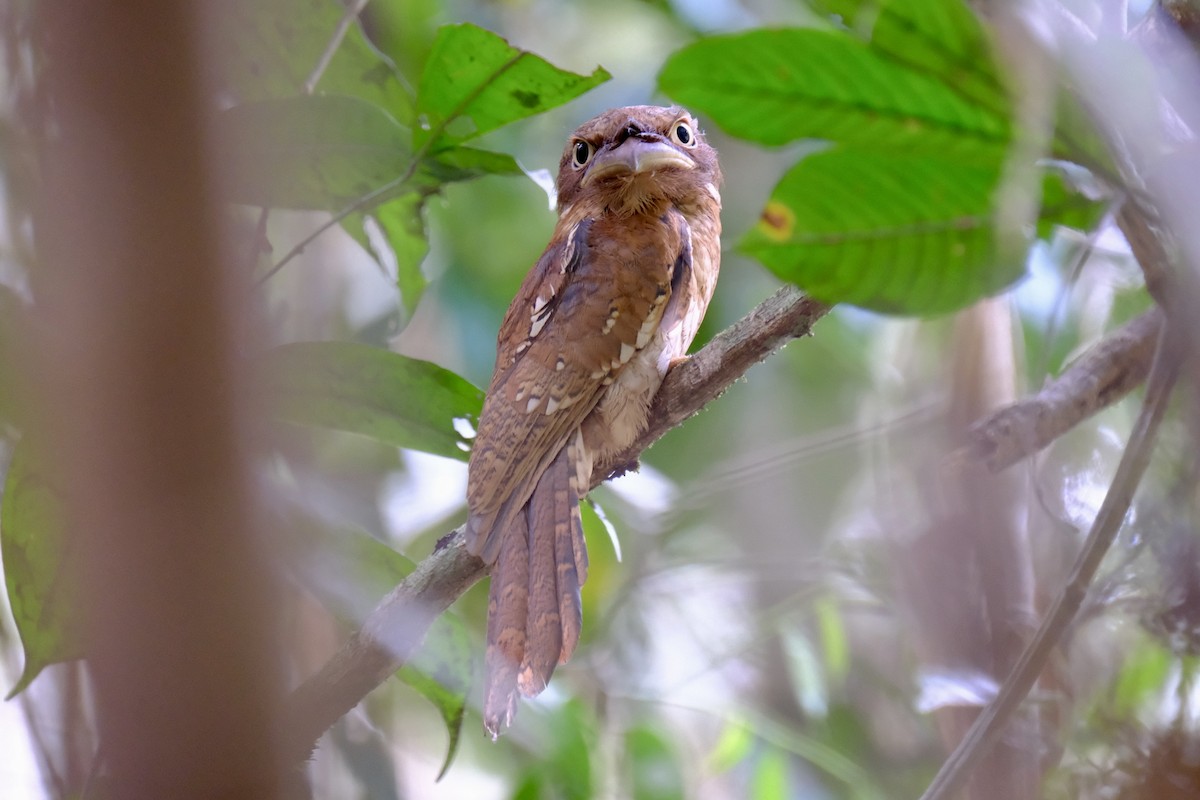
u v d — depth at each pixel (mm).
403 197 6812
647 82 11219
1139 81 3715
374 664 5594
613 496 9219
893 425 7367
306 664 7309
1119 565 5676
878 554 8375
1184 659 5660
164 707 3139
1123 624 6262
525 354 6508
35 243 3645
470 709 8039
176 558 3010
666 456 10844
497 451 6141
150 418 2889
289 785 3500
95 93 2686
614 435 6547
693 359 6402
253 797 3236
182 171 2762
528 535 6113
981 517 6648
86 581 3047
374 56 6648
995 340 6871
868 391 10352
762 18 8203
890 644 9523
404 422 6180
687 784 9266
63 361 2932
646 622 9164
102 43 2646
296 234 9039
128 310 2824
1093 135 3904
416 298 7270
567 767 8008
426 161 6266
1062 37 3605
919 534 6836
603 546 9281
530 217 10859
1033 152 3705
